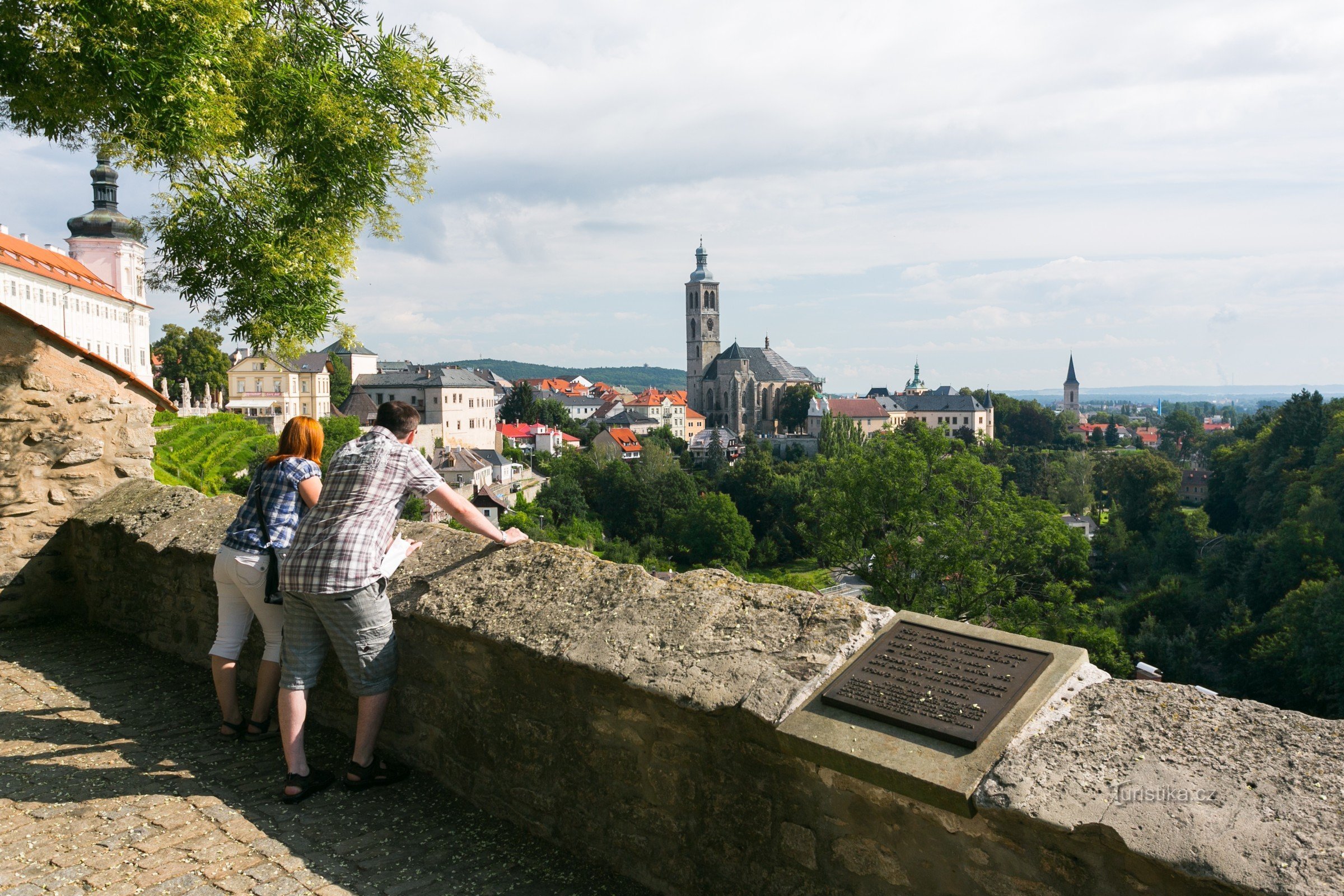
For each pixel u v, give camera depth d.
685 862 3.40
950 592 30.23
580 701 3.71
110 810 3.99
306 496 4.70
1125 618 51.78
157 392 8.10
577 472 95.75
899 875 2.80
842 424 108.69
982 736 2.68
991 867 2.58
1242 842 2.11
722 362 172.00
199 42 6.52
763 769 3.14
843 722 2.91
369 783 4.32
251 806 4.10
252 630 5.64
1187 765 2.37
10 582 7.13
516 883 3.53
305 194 9.73
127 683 5.81
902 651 3.17
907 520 30.52
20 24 6.08
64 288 61.22
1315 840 2.05
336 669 4.98
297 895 3.33
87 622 7.31
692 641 3.46
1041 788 2.45
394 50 9.65
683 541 82.31
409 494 4.29
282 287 9.55
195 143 7.23
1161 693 2.70
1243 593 50.88
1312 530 47.84
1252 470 74.69
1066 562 36.88
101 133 7.95
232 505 6.41
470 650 4.17
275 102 8.86
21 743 4.70
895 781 2.69
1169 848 2.16
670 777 3.43
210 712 5.32
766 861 3.15
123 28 6.16
